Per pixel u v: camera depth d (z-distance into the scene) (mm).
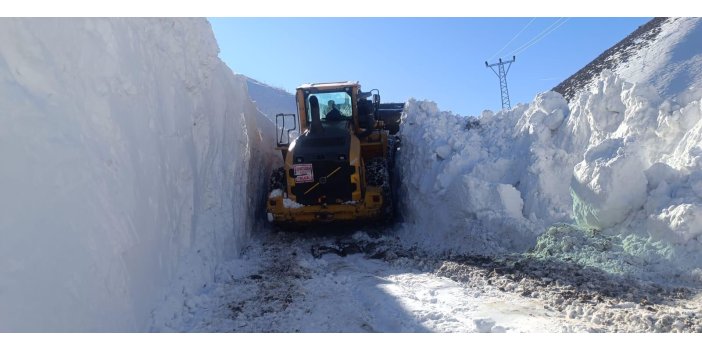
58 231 3658
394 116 14266
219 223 7523
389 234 10109
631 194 6426
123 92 5164
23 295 3236
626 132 7480
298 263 7730
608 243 6320
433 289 6039
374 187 9656
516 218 7535
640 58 23031
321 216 9547
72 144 4090
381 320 5074
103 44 4898
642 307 4934
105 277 4016
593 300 5219
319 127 9836
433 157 9586
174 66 6672
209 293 6016
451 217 8461
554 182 7703
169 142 6168
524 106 9727
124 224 4500
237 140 9133
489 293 5770
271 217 9617
